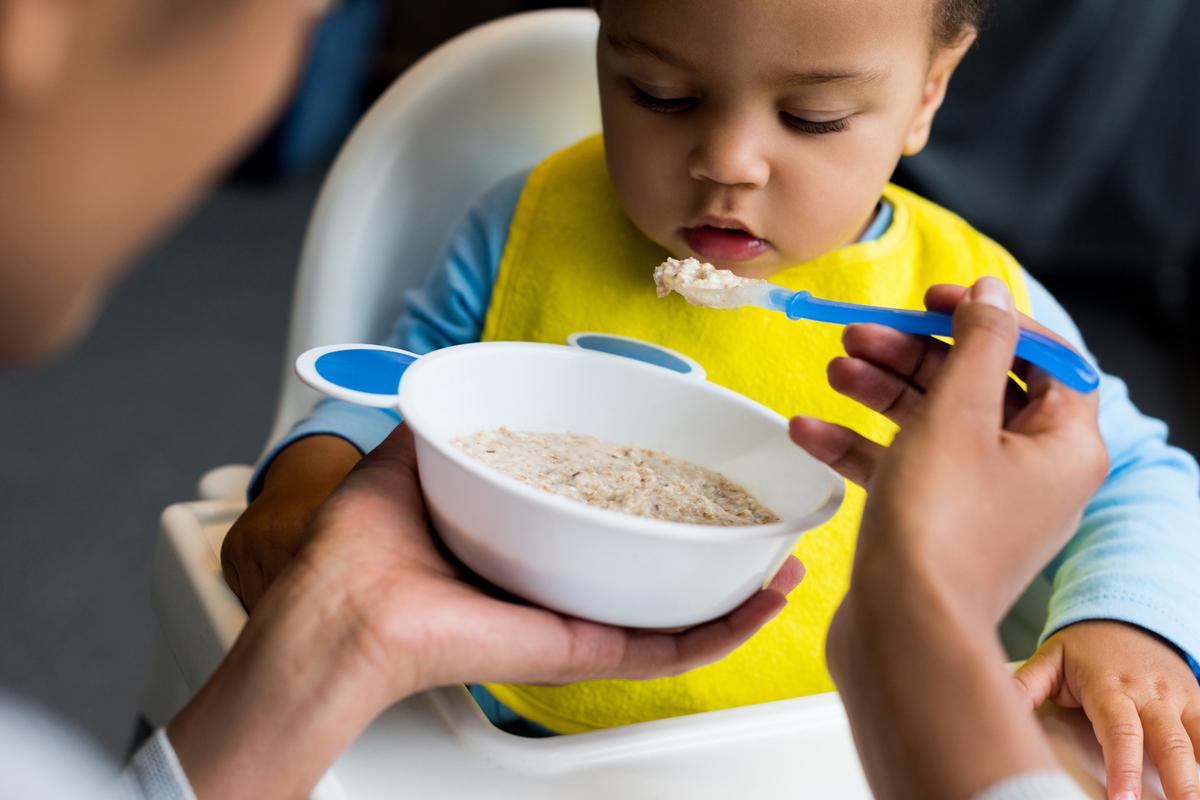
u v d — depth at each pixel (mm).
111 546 1892
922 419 463
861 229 982
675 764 605
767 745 624
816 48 726
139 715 949
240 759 509
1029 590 891
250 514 720
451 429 643
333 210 1004
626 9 750
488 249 1000
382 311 1043
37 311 313
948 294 593
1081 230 2602
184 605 721
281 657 519
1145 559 772
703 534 508
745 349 927
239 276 2850
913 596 423
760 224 807
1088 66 2287
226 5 298
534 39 1055
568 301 963
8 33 265
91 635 1710
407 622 522
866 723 435
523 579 549
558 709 821
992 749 402
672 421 689
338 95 3488
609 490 627
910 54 772
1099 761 662
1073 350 545
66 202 294
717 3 718
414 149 1026
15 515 1927
